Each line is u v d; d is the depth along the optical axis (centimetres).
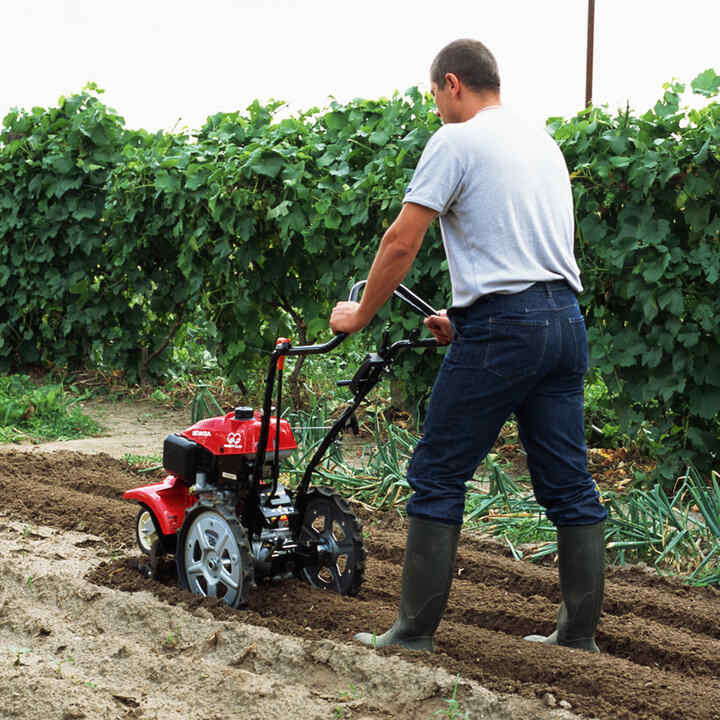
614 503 1102
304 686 691
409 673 686
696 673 755
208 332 1789
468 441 706
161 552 904
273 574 890
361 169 1553
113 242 1891
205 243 1738
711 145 1220
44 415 1730
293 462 1334
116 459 1459
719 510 1109
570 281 707
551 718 630
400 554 1041
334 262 1606
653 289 1260
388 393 1816
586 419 1616
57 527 1090
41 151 2011
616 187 1291
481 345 682
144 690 671
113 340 2014
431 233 1452
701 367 1272
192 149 1742
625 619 851
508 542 1085
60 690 655
